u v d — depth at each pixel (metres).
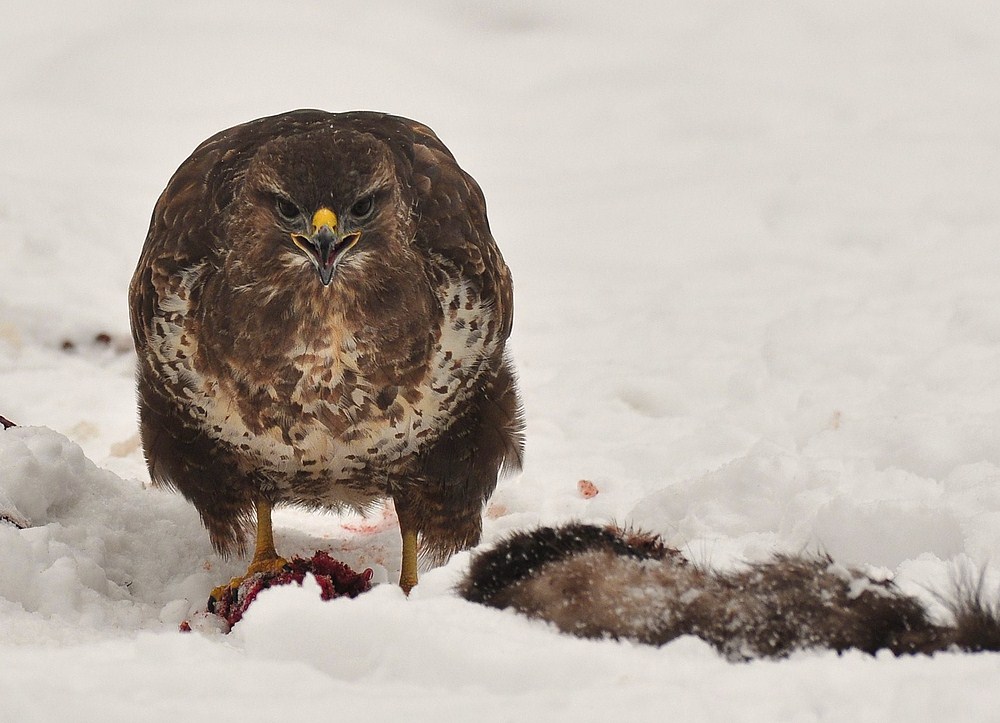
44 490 11.23
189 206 10.84
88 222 18.78
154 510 11.92
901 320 15.54
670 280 18.52
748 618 7.31
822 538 10.54
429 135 11.98
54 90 27.83
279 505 11.89
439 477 11.20
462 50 31.17
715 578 7.70
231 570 11.41
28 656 7.03
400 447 10.95
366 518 12.93
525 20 32.97
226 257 10.51
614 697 6.11
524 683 6.50
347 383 10.57
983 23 29.83
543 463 13.46
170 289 10.66
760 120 25.41
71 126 25.78
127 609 10.16
